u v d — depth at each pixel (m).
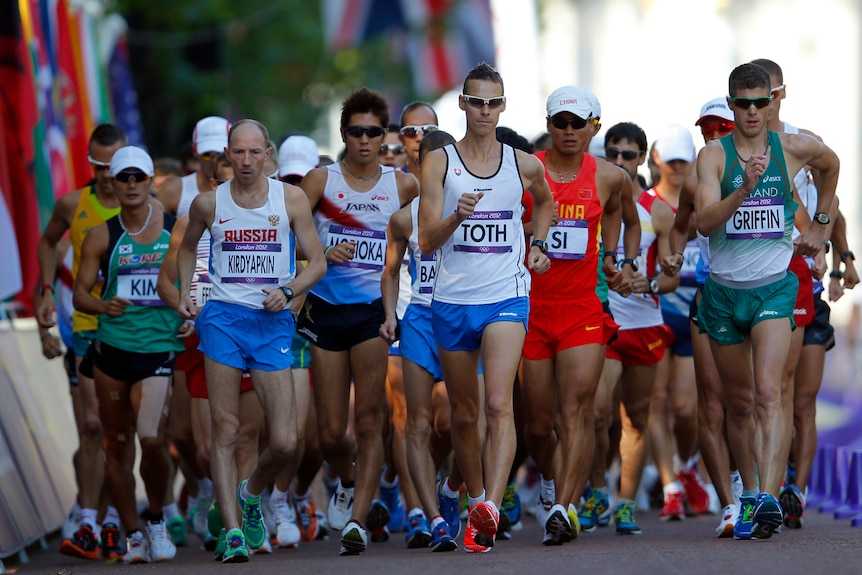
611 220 30.11
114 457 30.70
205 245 32.62
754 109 26.88
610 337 31.02
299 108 92.25
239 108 88.00
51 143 47.41
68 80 50.09
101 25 57.31
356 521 27.94
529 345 28.72
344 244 29.20
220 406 27.19
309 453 33.91
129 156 31.09
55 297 37.72
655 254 35.69
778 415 26.83
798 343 29.42
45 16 48.22
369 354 29.23
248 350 27.22
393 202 30.12
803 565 22.14
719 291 27.89
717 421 31.27
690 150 36.47
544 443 30.08
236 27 84.12
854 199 189.00
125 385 30.92
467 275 25.95
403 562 24.80
